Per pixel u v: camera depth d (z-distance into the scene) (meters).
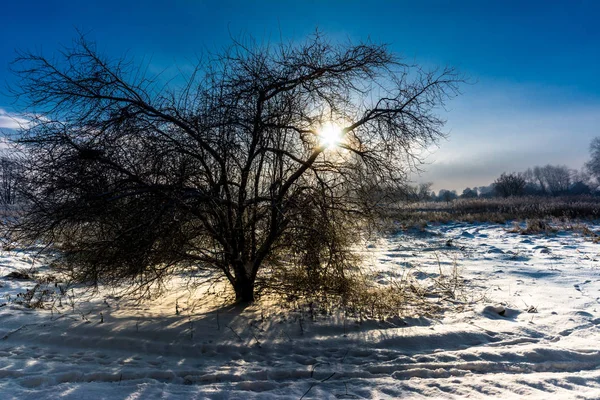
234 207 6.41
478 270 10.44
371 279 8.85
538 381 4.53
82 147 5.63
